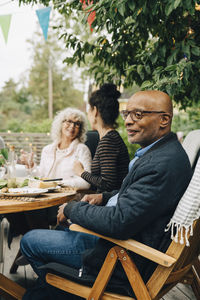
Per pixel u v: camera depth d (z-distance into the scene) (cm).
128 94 1179
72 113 285
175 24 256
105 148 224
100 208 147
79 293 153
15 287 198
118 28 288
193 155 291
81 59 309
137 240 148
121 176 229
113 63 311
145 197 136
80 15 271
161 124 160
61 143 293
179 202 137
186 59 242
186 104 362
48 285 168
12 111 3347
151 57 254
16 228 255
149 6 220
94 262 152
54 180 232
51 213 259
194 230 137
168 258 132
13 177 215
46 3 292
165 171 138
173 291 242
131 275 141
